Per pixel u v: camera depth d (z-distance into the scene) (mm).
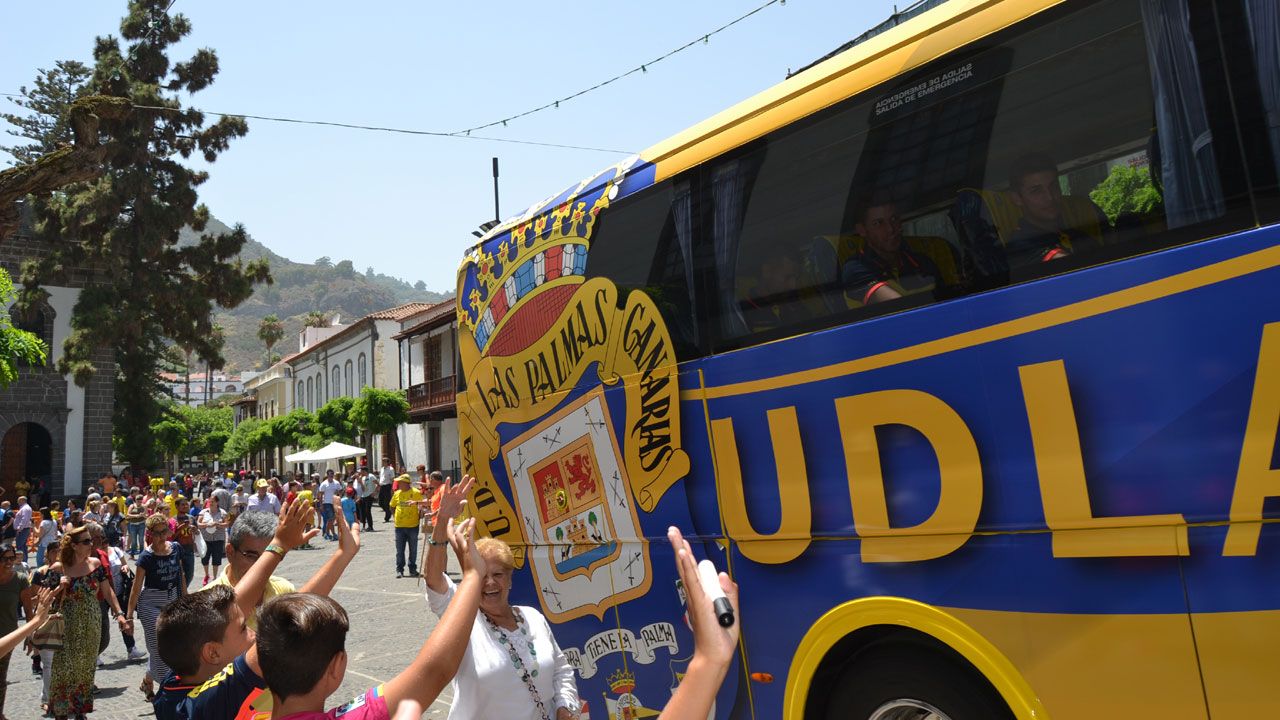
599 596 5219
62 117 50062
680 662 4695
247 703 2725
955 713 3443
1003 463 3277
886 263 3799
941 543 3459
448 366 40875
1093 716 2980
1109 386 3012
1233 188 2811
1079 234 3170
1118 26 3180
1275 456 2627
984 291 3410
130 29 44750
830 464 3912
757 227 4449
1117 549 2951
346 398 45656
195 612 3023
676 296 4844
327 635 2311
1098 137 3184
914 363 3607
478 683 3539
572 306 5586
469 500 6418
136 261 44719
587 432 5355
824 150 4180
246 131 46812
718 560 4445
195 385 176750
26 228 46156
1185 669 2779
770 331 4273
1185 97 2961
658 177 5129
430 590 3611
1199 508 2770
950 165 3623
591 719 5305
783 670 4070
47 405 44906
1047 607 3119
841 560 3838
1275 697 2596
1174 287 2893
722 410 4473
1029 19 3449
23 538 24922
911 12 7105
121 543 25984
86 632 7922
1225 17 2895
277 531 3570
